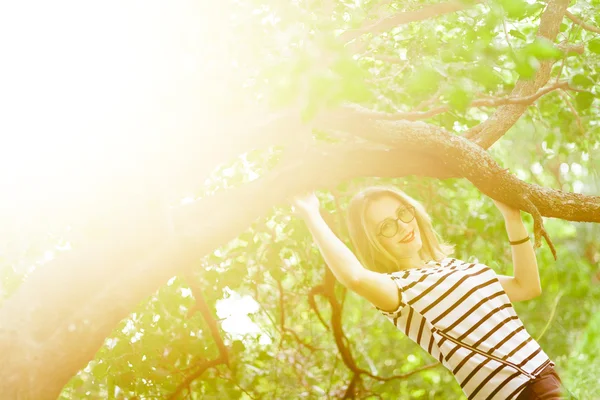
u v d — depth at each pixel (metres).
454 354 2.44
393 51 4.01
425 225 2.89
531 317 8.17
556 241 8.21
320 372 5.88
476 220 5.44
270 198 2.99
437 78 2.32
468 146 3.03
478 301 2.48
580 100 3.50
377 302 2.52
